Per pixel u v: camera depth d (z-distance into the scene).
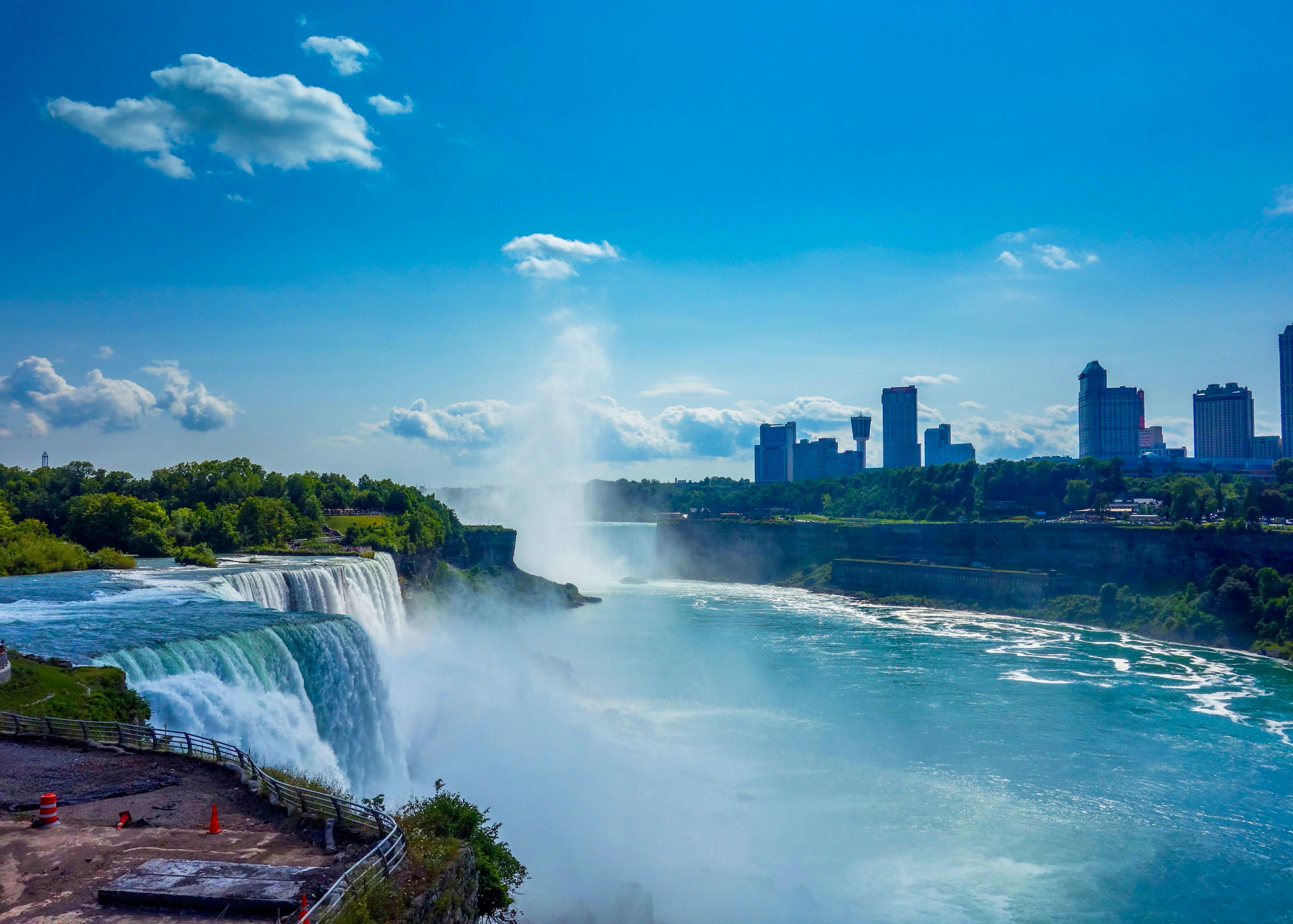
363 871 20.27
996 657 104.94
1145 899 45.09
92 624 49.66
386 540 113.88
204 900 19.06
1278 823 53.88
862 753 66.38
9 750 29.41
